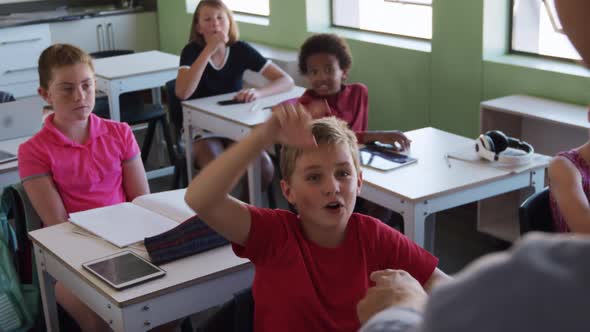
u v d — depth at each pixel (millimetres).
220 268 2006
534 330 443
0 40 6297
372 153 3053
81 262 2086
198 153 4035
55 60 2588
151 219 2338
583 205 2168
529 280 449
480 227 3795
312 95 3352
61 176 2613
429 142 3193
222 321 1772
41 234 2301
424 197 2592
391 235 1724
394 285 1083
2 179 3086
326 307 1633
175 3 6836
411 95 4656
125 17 6965
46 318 2400
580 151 2252
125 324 1878
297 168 1627
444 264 3600
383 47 4758
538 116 3523
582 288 441
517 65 3979
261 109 3855
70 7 7152
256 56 4258
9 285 2453
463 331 459
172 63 4953
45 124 2648
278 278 1639
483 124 3811
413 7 4793
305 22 5395
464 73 4270
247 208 1637
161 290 1901
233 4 6445
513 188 2854
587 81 3654
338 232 1670
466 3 4145
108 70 4750
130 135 2771
